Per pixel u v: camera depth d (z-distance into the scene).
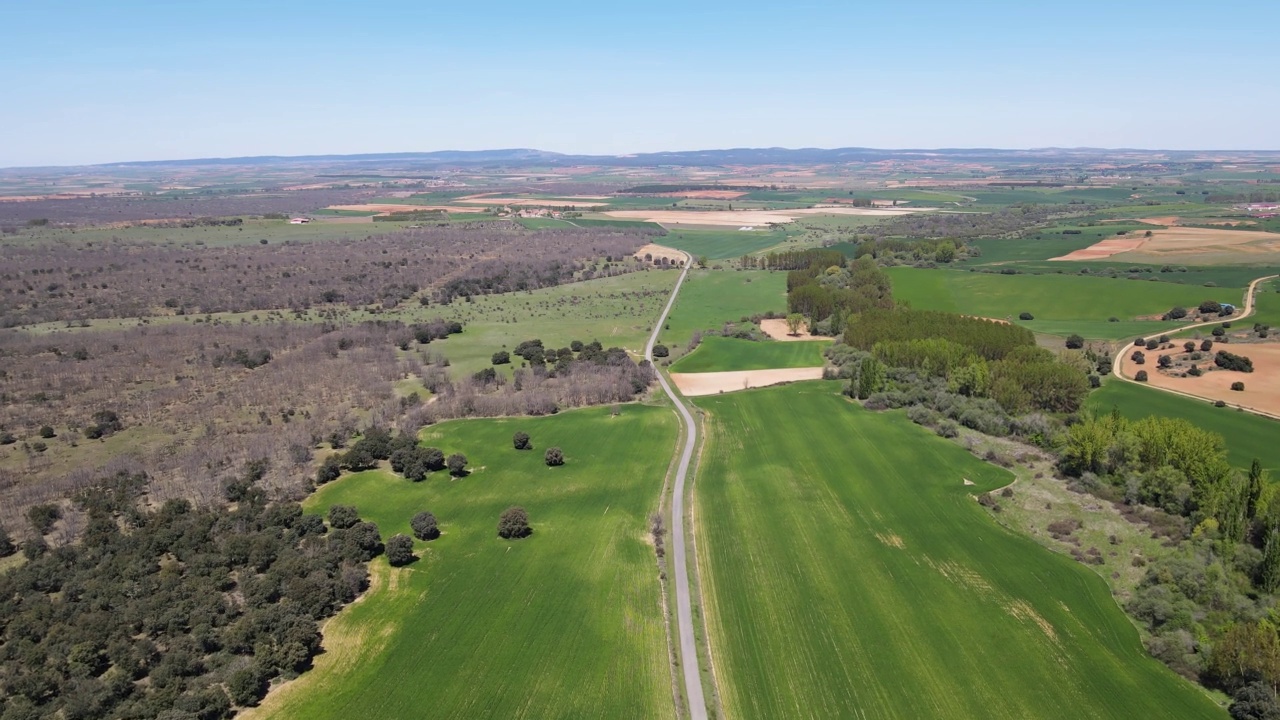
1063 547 93.75
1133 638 76.69
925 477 112.81
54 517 99.50
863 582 86.69
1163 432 106.50
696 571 90.00
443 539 96.75
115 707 66.25
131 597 80.94
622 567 90.19
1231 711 66.19
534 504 106.31
